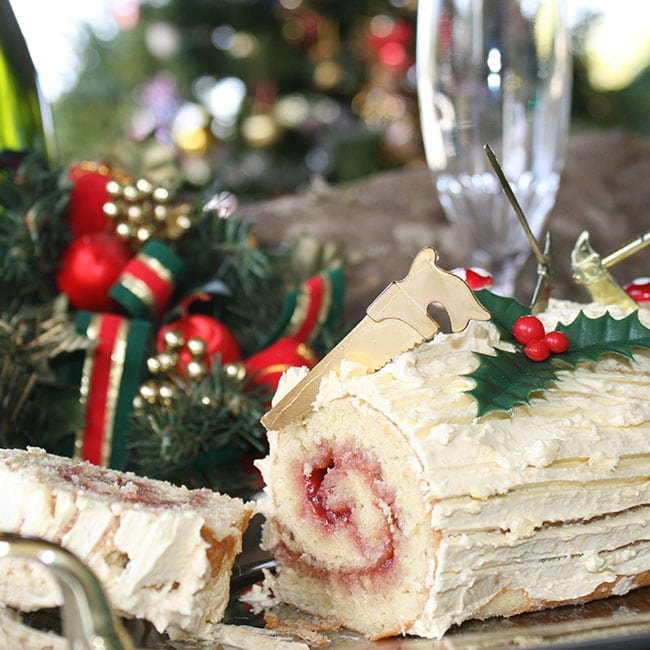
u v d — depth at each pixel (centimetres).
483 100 85
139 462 82
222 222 85
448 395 67
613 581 69
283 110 130
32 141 93
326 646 67
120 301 81
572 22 136
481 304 67
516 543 66
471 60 85
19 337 78
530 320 69
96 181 83
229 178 130
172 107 132
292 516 71
